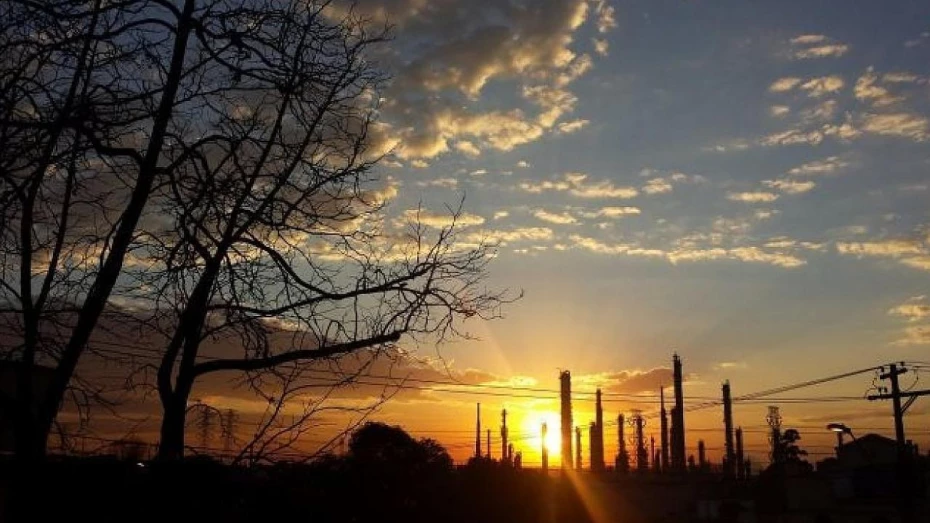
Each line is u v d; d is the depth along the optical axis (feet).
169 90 29.14
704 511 211.82
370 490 31.83
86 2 28.07
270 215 31.53
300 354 30.99
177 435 29.91
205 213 30.81
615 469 263.49
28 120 26.68
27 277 27.30
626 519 224.53
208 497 27.91
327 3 32.65
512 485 41.24
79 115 26.94
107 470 27.30
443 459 35.58
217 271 30.63
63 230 28.37
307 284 31.71
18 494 25.99
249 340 30.94
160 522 27.25
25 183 26.40
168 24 29.73
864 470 186.19
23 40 26.94
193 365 30.76
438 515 34.86
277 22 31.40
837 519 179.93
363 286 32.19
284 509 28.96
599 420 249.14
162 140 28.84
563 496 170.60
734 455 240.94
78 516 26.66
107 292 27.76
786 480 196.75
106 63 28.91
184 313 30.60
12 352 27.02
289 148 31.91
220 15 30.53
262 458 27.48
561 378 193.26
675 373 235.61
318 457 29.17
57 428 27.45
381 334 31.83
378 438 33.22
